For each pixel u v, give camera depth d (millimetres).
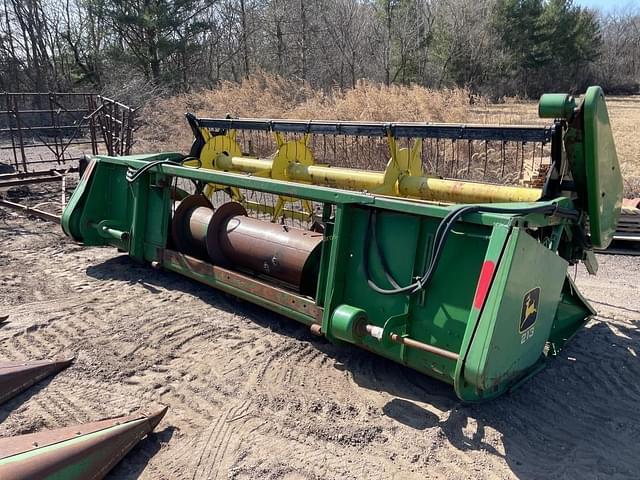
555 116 3605
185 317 4766
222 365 3982
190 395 3611
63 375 3850
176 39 28172
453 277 3393
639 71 50000
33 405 3500
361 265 3811
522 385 3699
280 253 4438
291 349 4223
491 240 3051
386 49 29312
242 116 17031
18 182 9391
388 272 3658
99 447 2904
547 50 41469
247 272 4934
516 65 40000
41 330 4504
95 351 4156
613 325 4785
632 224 7219
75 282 5613
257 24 31797
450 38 34406
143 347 4230
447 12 35094
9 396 3557
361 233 3836
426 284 3270
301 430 3254
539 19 40344
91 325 4598
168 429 3275
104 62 29359
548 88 42750
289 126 5637
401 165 4961
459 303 3354
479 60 35094
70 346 4234
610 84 48250
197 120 6371
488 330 2934
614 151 3975
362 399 3574
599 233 3938
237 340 4363
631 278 6117
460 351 3035
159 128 18531
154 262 5555
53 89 28125
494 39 37031
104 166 6055
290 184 4145
